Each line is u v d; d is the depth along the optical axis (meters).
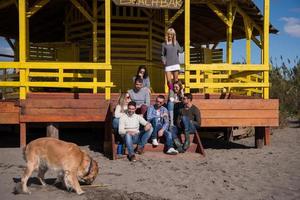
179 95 10.50
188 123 9.91
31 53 16.00
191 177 7.62
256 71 12.25
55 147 6.35
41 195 6.32
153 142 9.89
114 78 14.96
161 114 9.94
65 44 15.78
